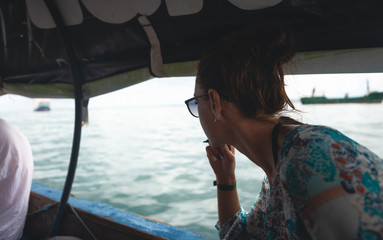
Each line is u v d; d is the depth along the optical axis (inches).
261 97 23.7
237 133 26.0
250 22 51.9
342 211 16.2
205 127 28.2
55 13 68.2
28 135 861.2
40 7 72.6
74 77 74.4
